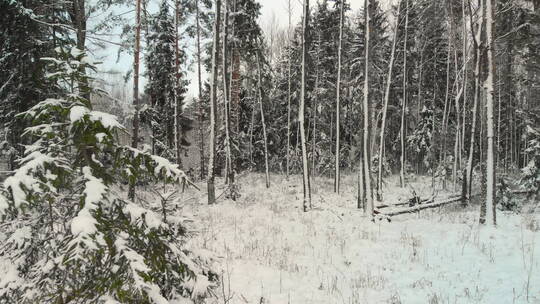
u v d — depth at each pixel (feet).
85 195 10.43
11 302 10.64
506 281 23.71
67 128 11.63
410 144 102.22
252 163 95.96
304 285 24.16
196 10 72.13
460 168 77.87
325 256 30.35
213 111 54.19
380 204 52.85
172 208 14.32
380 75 85.61
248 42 76.13
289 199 58.13
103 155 12.43
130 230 11.05
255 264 27.32
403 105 77.77
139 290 9.52
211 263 14.99
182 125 90.74
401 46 87.15
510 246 30.48
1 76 40.91
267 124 103.35
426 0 69.21
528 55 70.54
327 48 95.25
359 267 28.12
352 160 104.68
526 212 45.03
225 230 36.83
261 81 81.51
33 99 39.55
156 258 11.41
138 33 42.73
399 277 25.86
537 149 57.47
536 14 58.23
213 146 53.67
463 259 28.68
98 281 10.07
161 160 11.93
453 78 91.35
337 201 59.72
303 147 49.24
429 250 31.50
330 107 94.68
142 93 86.07
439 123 98.84
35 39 40.14
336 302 21.81
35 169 9.93
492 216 37.04
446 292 22.86
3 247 11.04
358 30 89.45
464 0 64.18
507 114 106.42
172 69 76.95
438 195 67.00
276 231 37.09
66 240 10.28
